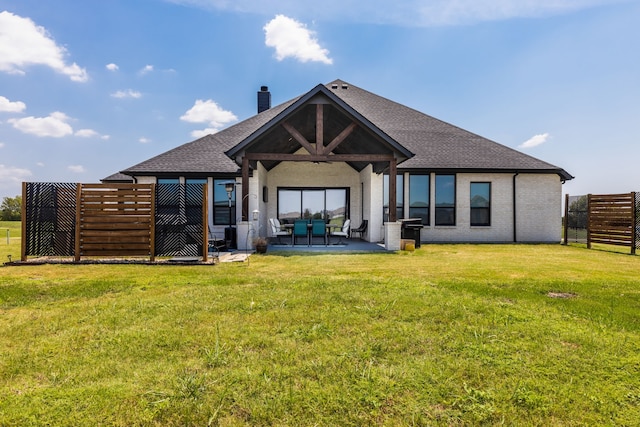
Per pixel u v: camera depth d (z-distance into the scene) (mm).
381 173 15367
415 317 4359
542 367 3051
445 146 17422
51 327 4094
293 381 2807
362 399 2547
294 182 17906
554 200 16328
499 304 4875
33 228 9148
